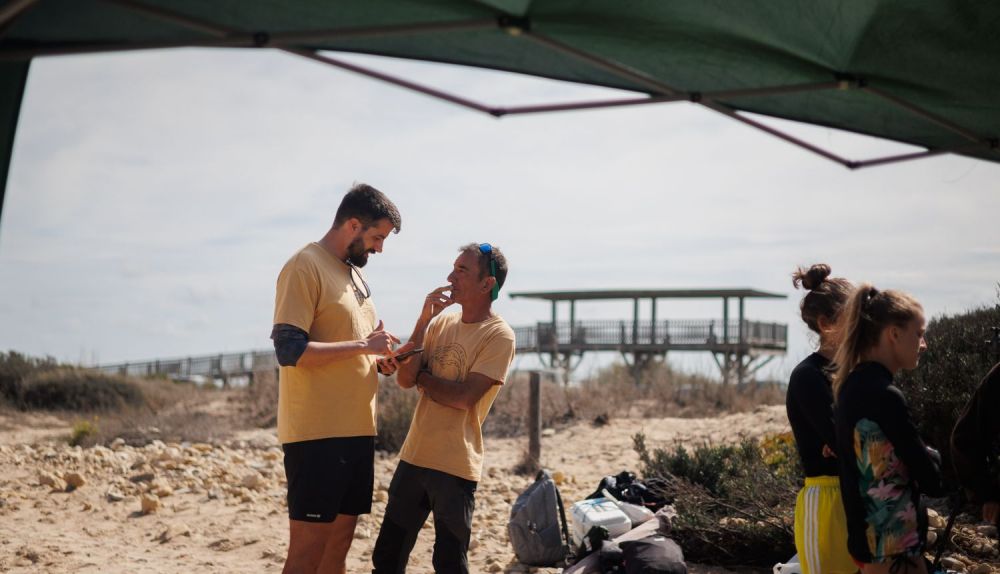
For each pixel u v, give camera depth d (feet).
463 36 11.21
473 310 14.52
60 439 43.16
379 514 25.54
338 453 13.23
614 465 34.76
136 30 10.10
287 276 13.20
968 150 15.30
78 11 9.39
